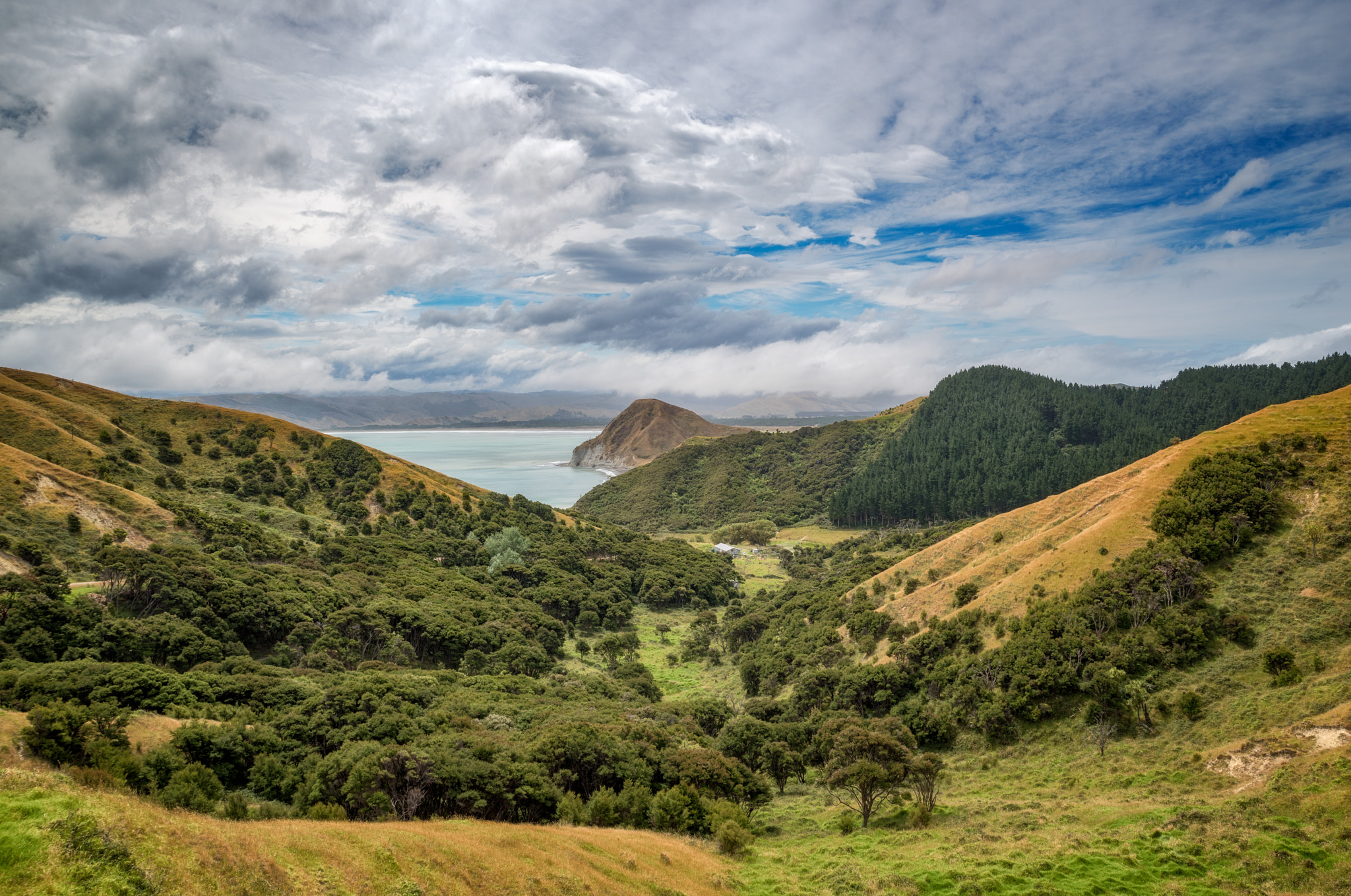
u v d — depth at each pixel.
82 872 16.03
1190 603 66.75
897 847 43.81
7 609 69.62
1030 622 75.62
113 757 42.72
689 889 34.25
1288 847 32.75
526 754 53.78
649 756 57.88
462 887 26.08
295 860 22.95
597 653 137.12
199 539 114.25
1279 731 47.00
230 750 51.75
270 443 180.88
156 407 180.88
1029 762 61.59
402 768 44.06
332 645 95.06
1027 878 34.62
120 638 73.75
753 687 110.44
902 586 110.12
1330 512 67.94
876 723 69.06
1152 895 31.52
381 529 163.12
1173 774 49.62
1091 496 100.62
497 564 161.12
